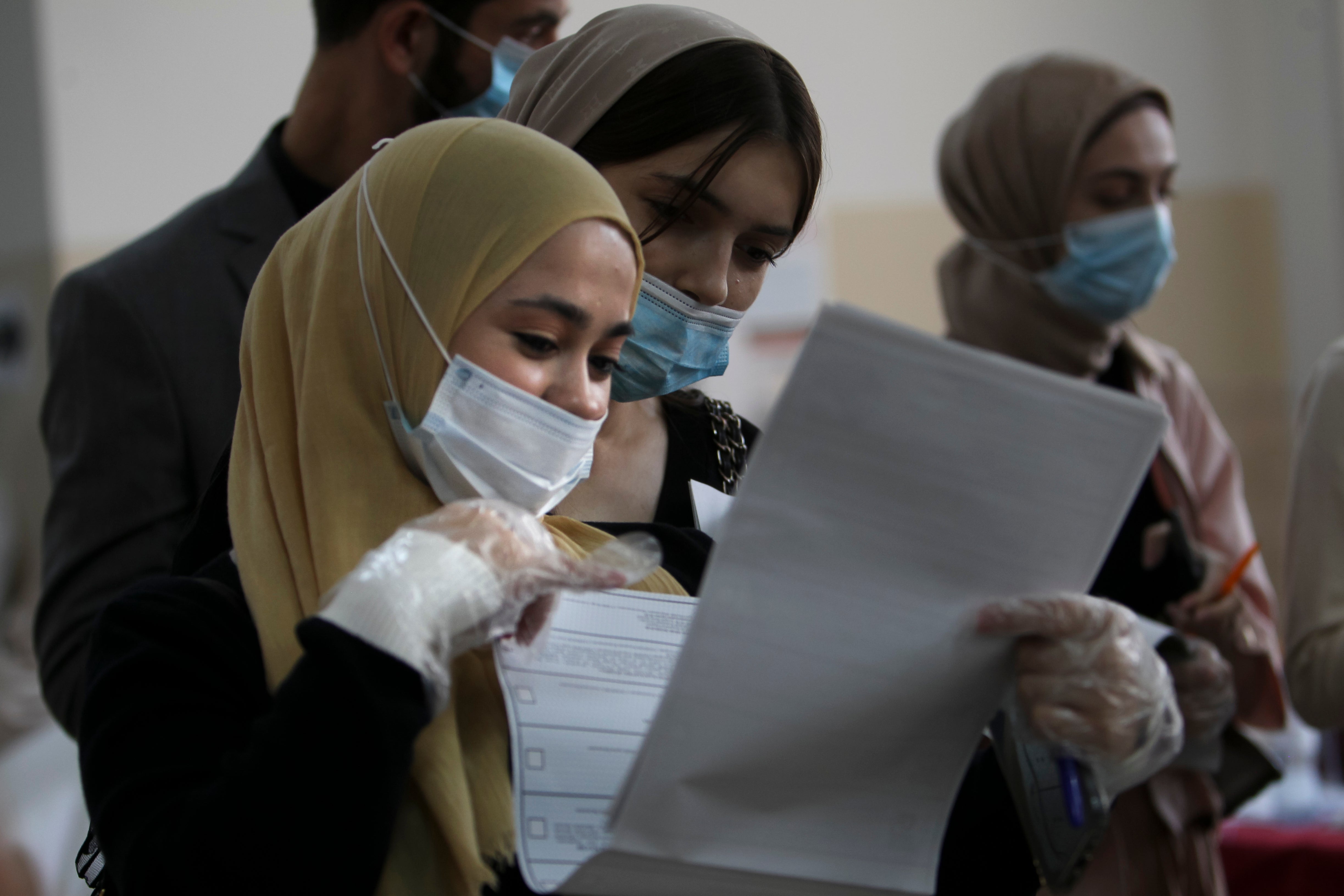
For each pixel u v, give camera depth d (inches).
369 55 80.4
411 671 35.5
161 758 38.3
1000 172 102.0
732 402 175.6
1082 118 97.7
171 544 71.5
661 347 54.7
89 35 165.5
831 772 38.3
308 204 82.8
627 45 55.2
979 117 104.7
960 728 39.7
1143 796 83.4
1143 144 97.7
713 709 36.1
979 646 38.1
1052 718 36.9
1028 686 37.6
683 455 58.7
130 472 71.6
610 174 54.6
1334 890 97.2
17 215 165.0
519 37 81.3
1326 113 182.9
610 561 38.0
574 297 41.9
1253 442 185.6
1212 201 186.5
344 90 81.2
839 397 34.6
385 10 79.3
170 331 74.1
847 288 178.9
